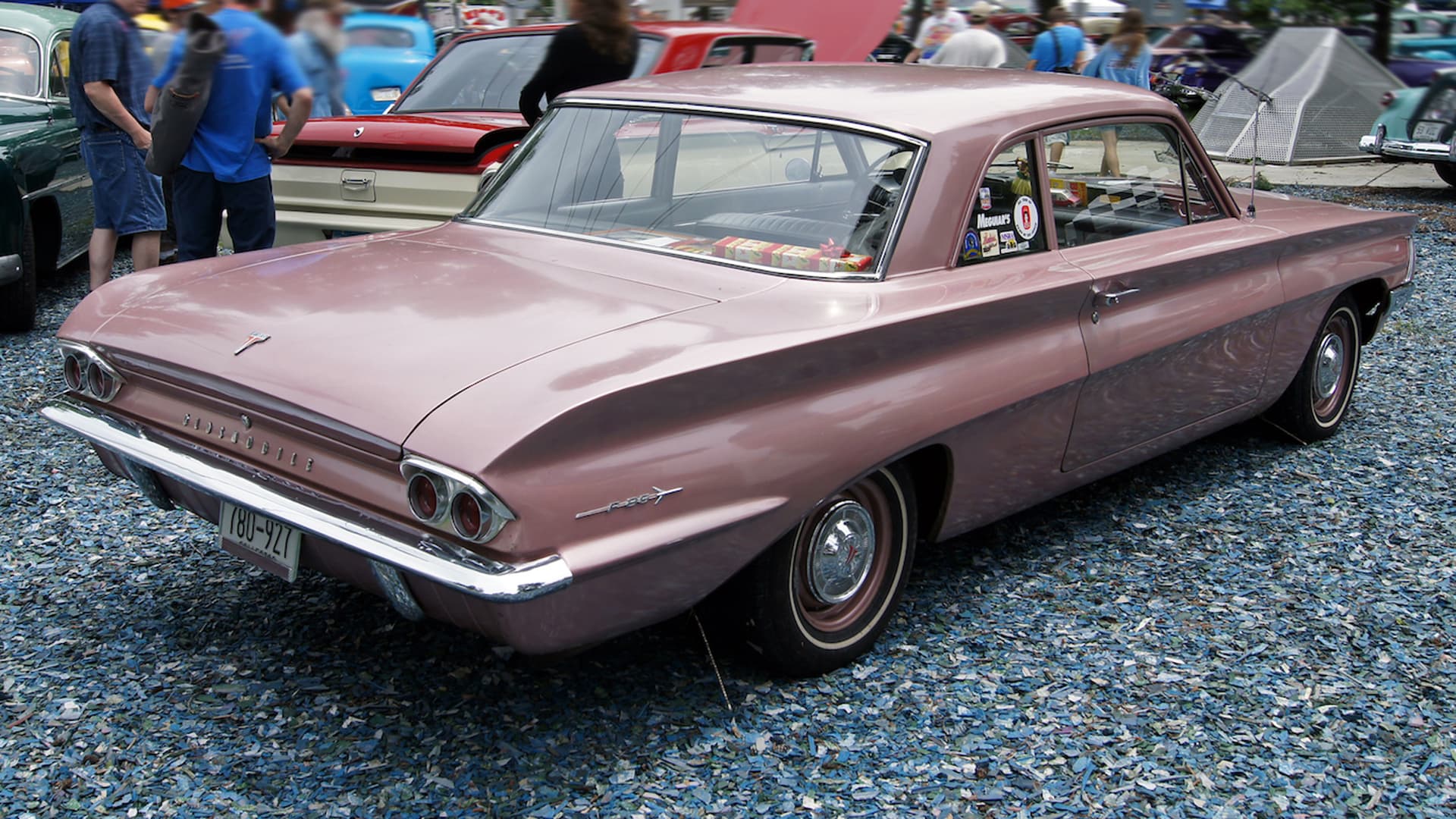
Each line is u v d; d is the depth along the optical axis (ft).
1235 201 15.34
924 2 50.93
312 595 11.45
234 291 10.00
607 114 12.21
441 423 7.76
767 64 13.37
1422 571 12.88
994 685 10.32
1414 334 23.02
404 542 7.93
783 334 8.98
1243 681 10.56
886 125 10.79
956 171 10.70
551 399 7.82
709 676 10.19
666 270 10.31
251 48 16.63
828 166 10.81
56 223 22.82
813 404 9.18
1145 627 11.46
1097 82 13.25
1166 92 49.55
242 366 8.72
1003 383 10.59
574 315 9.16
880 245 10.28
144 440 9.52
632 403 8.04
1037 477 11.71
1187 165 13.92
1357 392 19.51
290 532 9.09
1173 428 13.52
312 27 17.24
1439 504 14.76
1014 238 11.30
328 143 19.58
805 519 9.50
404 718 9.42
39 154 21.17
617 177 11.68
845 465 9.32
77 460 14.99
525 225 11.68
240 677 9.93
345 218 19.99
